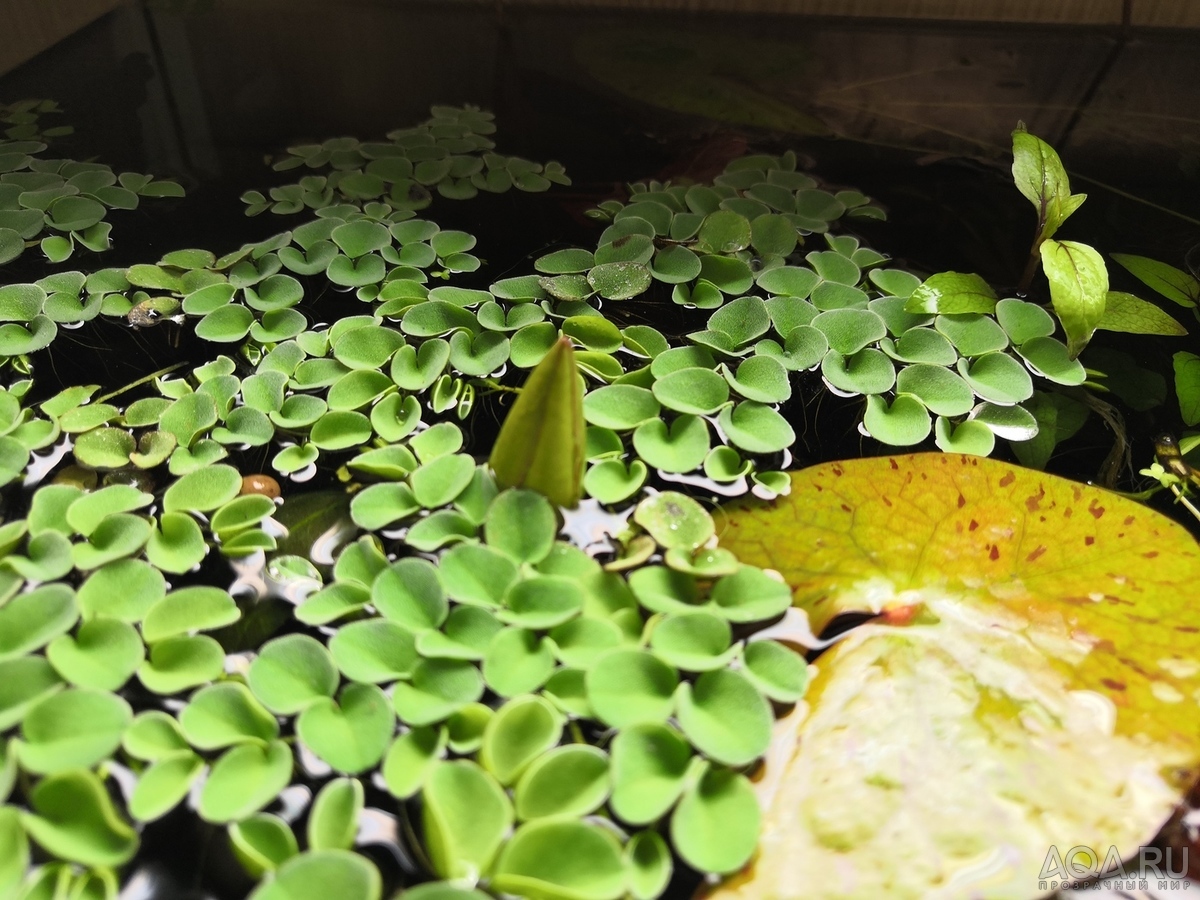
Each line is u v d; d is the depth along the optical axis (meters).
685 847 0.16
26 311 0.25
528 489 0.20
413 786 0.16
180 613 0.18
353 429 0.22
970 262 0.29
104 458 0.22
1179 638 0.19
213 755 0.17
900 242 0.30
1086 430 0.24
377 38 0.43
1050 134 0.36
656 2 0.46
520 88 0.39
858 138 0.35
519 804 0.16
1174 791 0.17
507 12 0.45
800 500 0.21
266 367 0.24
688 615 0.18
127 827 0.16
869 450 0.23
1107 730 0.18
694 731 0.17
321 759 0.17
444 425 0.22
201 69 0.39
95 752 0.17
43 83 0.37
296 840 0.16
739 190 0.31
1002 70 0.42
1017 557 0.20
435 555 0.20
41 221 0.29
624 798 0.16
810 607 0.19
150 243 0.29
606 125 0.36
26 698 0.17
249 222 0.30
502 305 0.26
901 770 0.17
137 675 0.18
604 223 0.30
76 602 0.18
